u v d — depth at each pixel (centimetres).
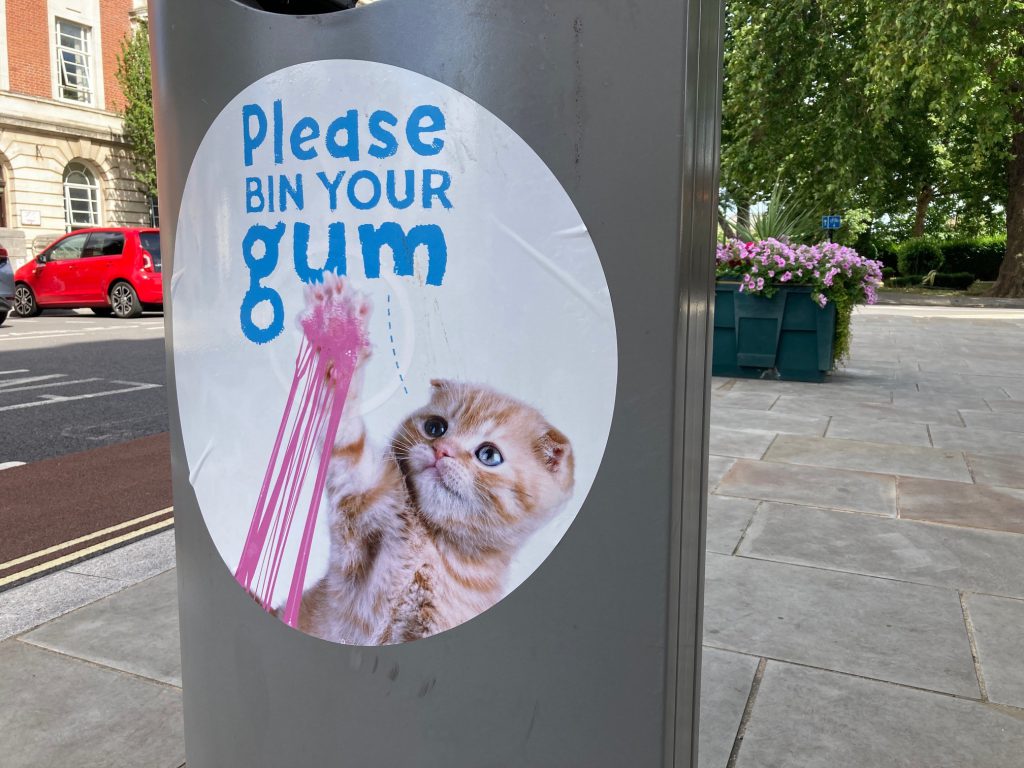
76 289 1620
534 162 109
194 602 150
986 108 2077
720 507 430
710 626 292
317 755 136
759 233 959
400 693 129
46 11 2842
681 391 112
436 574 124
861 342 1304
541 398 115
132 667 264
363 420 125
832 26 2066
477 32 109
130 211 3131
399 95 115
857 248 3409
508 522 119
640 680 117
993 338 1391
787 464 518
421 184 116
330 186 122
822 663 265
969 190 2941
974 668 261
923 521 406
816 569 345
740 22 2169
